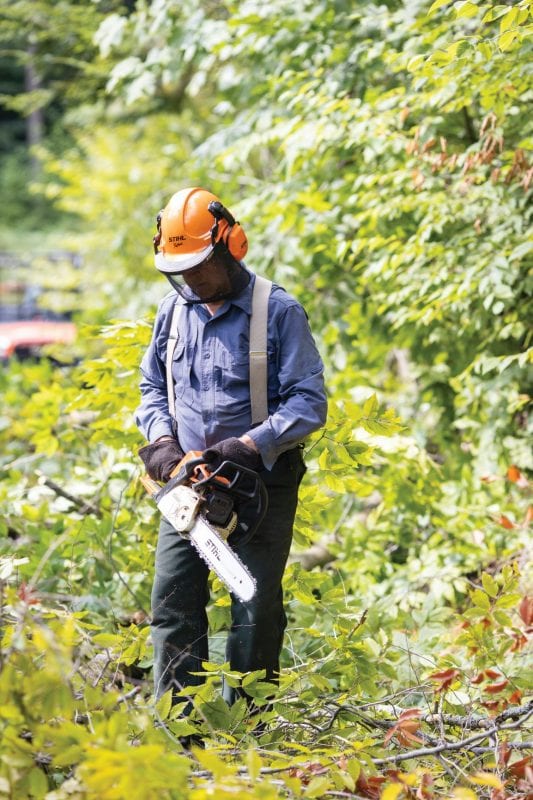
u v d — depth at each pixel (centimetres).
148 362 495
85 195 1675
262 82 896
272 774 382
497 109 629
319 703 463
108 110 1636
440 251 698
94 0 1062
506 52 621
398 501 716
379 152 720
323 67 842
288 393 457
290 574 538
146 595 613
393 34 743
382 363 920
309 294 883
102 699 347
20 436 951
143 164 1581
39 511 696
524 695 470
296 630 593
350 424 535
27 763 326
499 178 675
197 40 884
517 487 764
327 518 721
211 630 542
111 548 607
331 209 832
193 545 445
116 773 304
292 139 752
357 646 486
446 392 845
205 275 453
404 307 731
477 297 696
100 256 1705
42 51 1411
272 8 811
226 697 480
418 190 696
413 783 356
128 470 694
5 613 391
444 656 481
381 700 469
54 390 753
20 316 1984
